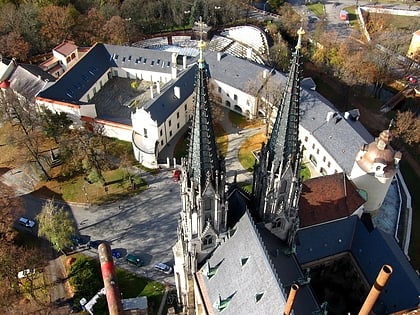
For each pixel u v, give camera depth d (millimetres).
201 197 58000
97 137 122562
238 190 72125
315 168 119812
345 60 154500
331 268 87188
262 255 58906
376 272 79125
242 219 64438
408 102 149875
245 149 125312
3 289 81750
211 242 66750
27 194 112000
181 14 183250
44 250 97625
